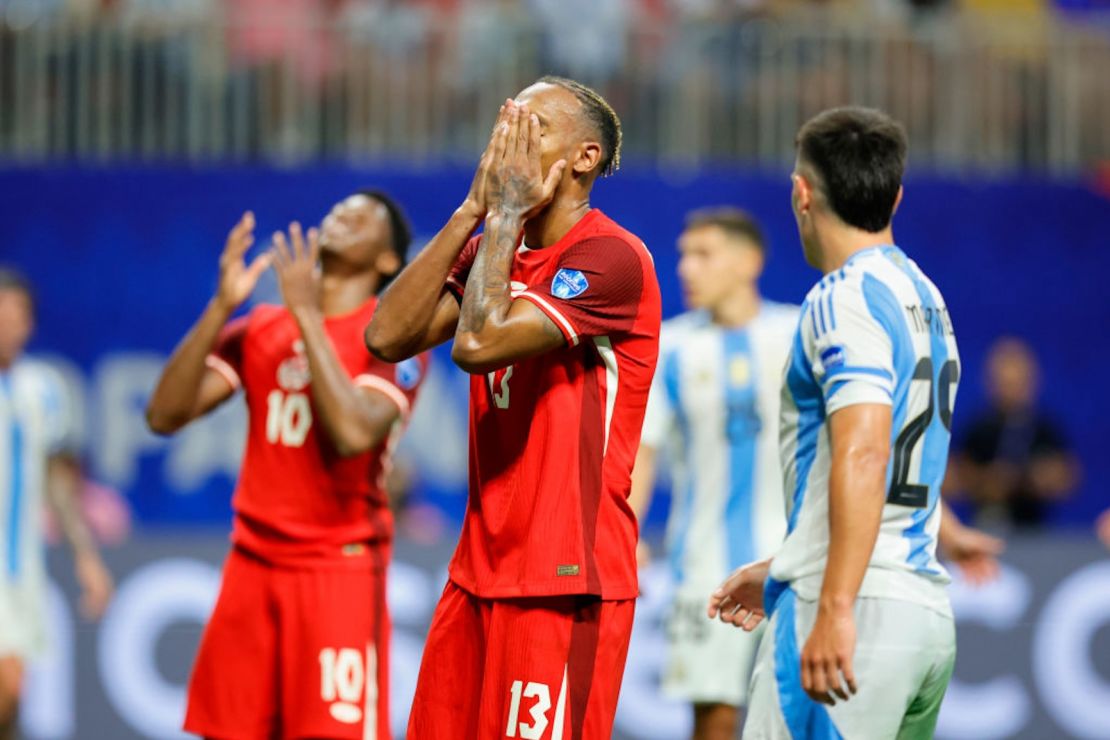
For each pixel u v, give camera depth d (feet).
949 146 114.73
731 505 71.36
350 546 57.21
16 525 80.18
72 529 82.38
